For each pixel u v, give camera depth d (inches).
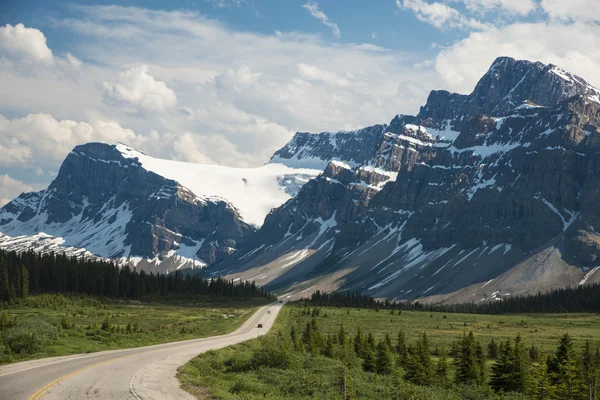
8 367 2336.4
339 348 4404.5
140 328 4918.8
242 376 2588.6
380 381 3036.4
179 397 1859.0
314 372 2984.7
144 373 2317.9
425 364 3634.4
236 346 4003.4
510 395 3257.9
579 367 3474.4
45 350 2945.4
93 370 2321.6
